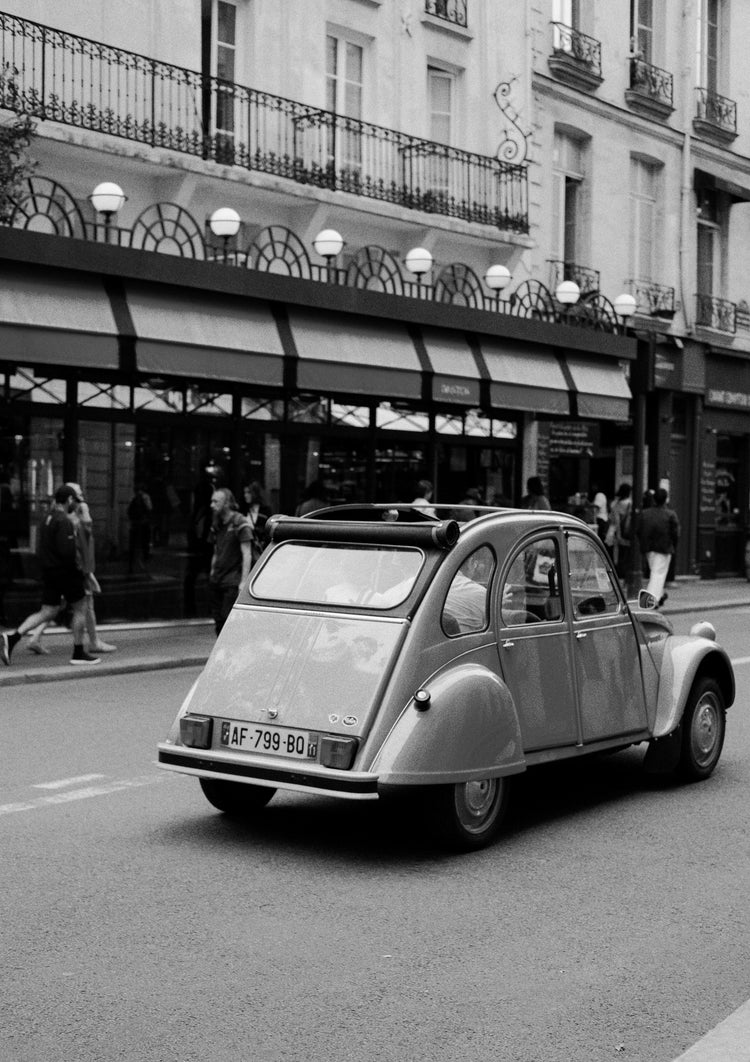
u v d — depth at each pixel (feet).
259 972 16.44
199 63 62.39
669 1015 15.37
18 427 52.75
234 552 50.49
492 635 23.16
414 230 73.31
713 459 99.25
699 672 28.68
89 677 44.91
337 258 70.49
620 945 17.84
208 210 63.05
